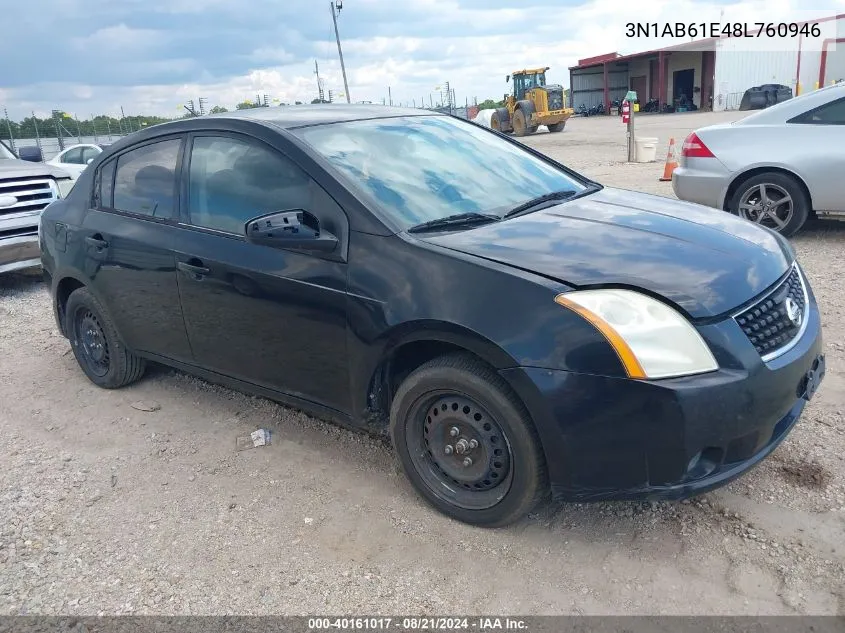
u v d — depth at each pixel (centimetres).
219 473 361
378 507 322
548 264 276
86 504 340
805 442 345
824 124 675
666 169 1240
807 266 623
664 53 4841
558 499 274
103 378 473
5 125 2806
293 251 327
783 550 273
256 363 361
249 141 359
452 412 294
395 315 290
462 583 271
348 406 328
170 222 390
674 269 274
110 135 3023
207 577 283
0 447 404
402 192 331
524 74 3481
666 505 307
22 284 834
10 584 285
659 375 248
